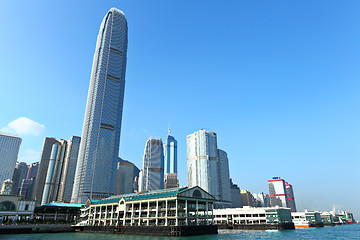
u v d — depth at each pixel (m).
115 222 129.38
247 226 177.62
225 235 116.25
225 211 198.00
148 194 124.00
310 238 108.31
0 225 119.44
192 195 114.00
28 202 142.38
